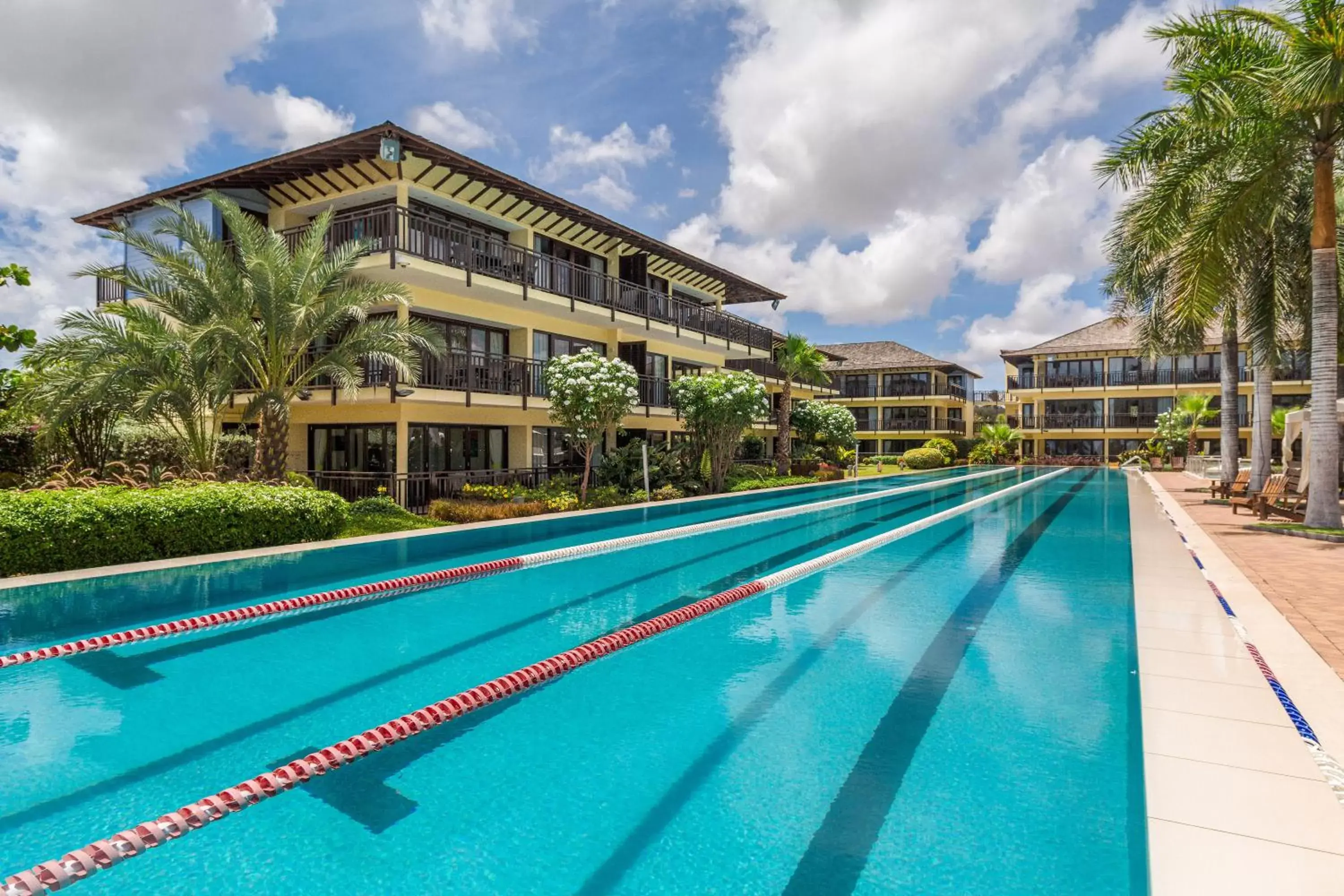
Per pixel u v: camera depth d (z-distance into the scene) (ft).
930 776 12.64
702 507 62.75
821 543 42.73
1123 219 50.47
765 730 14.92
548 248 72.02
